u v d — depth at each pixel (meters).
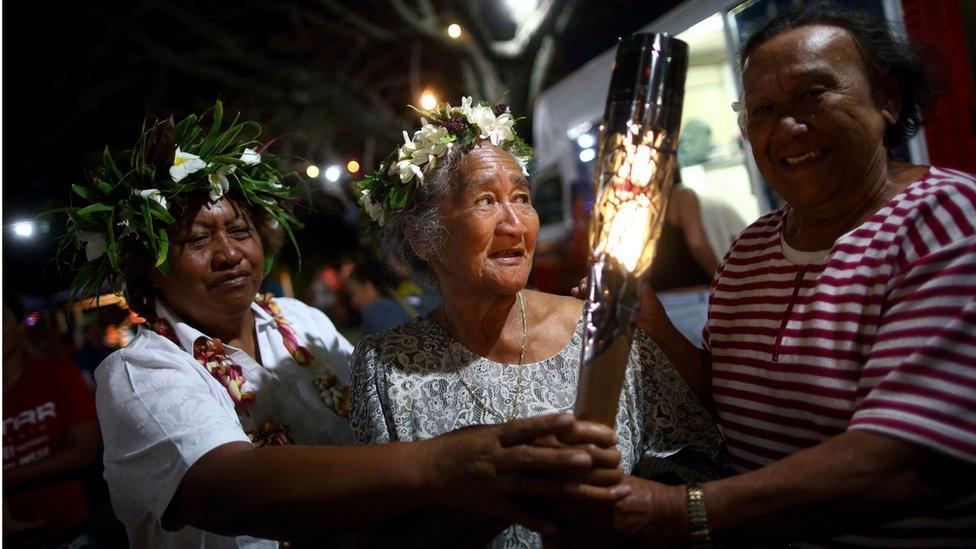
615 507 1.30
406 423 1.70
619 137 1.27
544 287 5.86
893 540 1.37
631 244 1.27
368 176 1.89
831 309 1.41
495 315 1.76
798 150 1.43
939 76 1.53
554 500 1.25
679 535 1.29
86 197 1.95
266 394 2.03
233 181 2.02
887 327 1.31
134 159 1.98
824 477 1.23
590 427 1.24
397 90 9.62
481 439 1.30
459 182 1.67
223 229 1.98
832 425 1.40
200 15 8.70
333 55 9.33
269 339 2.15
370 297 4.13
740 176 4.21
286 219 2.27
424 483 1.33
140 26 8.73
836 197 1.47
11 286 4.68
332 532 1.41
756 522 1.26
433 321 1.85
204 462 1.56
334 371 2.20
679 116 1.28
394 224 1.84
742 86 1.59
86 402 2.93
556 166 5.48
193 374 1.82
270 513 1.42
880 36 1.45
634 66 1.27
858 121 1.41
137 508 1.91
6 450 2.82
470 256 1.66
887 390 1.25
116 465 1.72
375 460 1.36
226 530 1.52
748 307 1.61
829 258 1.44
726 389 1.63
